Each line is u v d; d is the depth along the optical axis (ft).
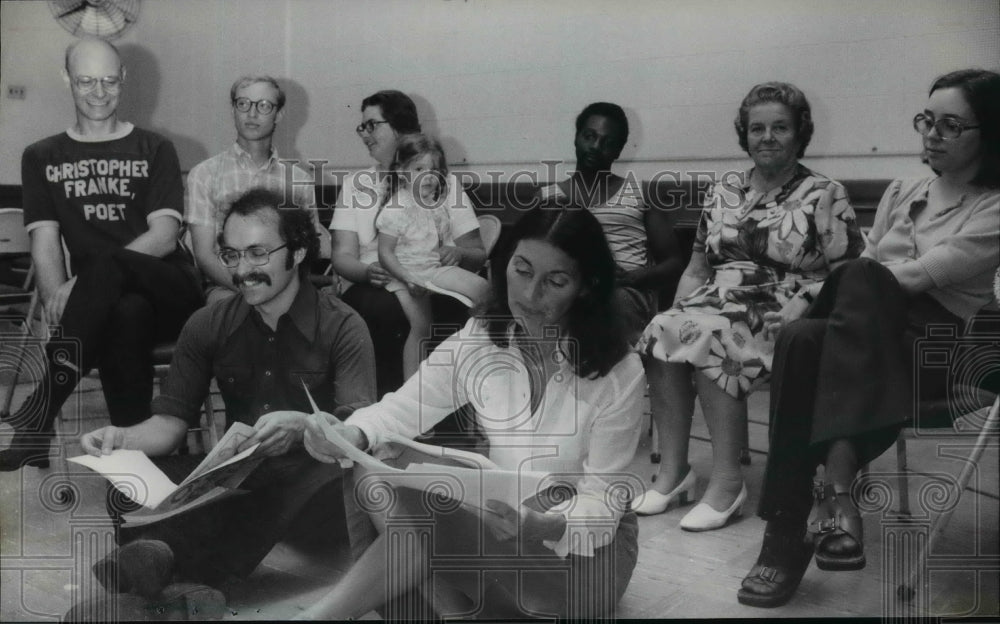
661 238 9.95
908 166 9.51
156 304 10.08
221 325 9.67
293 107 10.65
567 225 8.15
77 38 10.61
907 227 9.41
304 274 9.75
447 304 9.89
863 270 8.90
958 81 9.18
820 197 9.44
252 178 10.30
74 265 10.52
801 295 9.41
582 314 8.21
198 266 10.45
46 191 10.38
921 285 9.17
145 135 10.39
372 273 9.97
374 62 10.43
